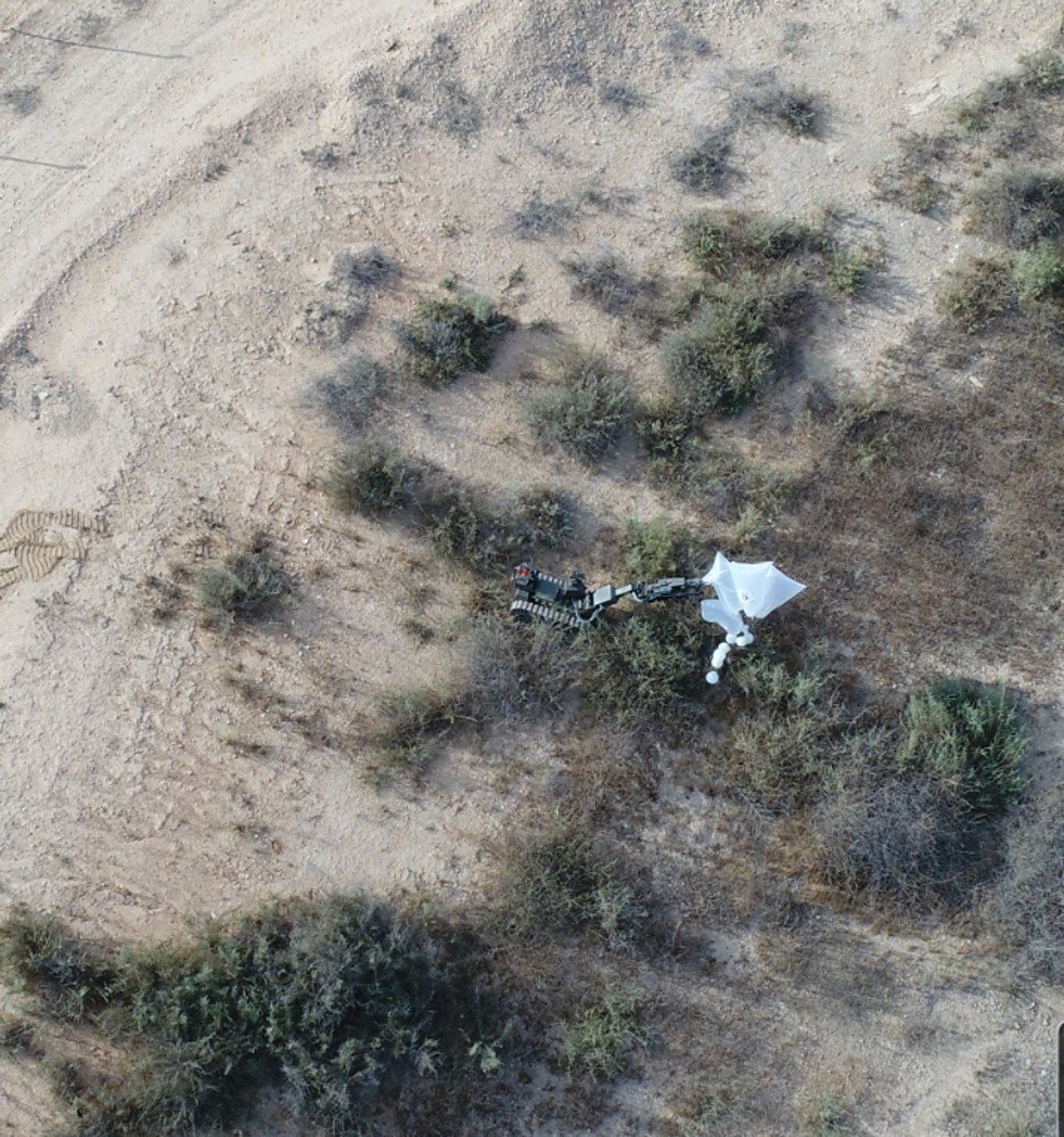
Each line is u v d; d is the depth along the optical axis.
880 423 13.68
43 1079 12.32
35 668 12.95
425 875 12.86
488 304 13.58
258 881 12.75
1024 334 13.87
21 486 13.28
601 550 13.43
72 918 12.58
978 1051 12.77
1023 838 12.88
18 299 13.77
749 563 12.95
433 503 13.37
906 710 13.10
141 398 13.53
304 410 13.53
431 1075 12.54
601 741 13.12
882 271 14.03
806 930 12.91
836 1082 12.70
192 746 12.94
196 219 14.01
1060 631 13.38
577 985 12.78
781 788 12.94
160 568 13.20
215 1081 11.98
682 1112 12.63
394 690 13.07
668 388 13.66
